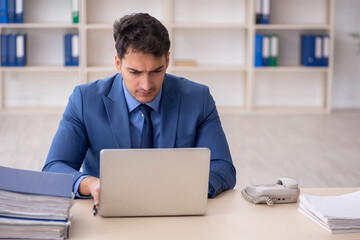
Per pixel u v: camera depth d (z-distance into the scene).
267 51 6.88
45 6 6.85
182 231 1.60
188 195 1.69
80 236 1.55
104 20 6.94
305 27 6.89
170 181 1.67
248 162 4.71
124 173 1.64
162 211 1.70
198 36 7.16
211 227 1.63
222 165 2.02
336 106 7.59
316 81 7.45
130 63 1.78
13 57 6.57
